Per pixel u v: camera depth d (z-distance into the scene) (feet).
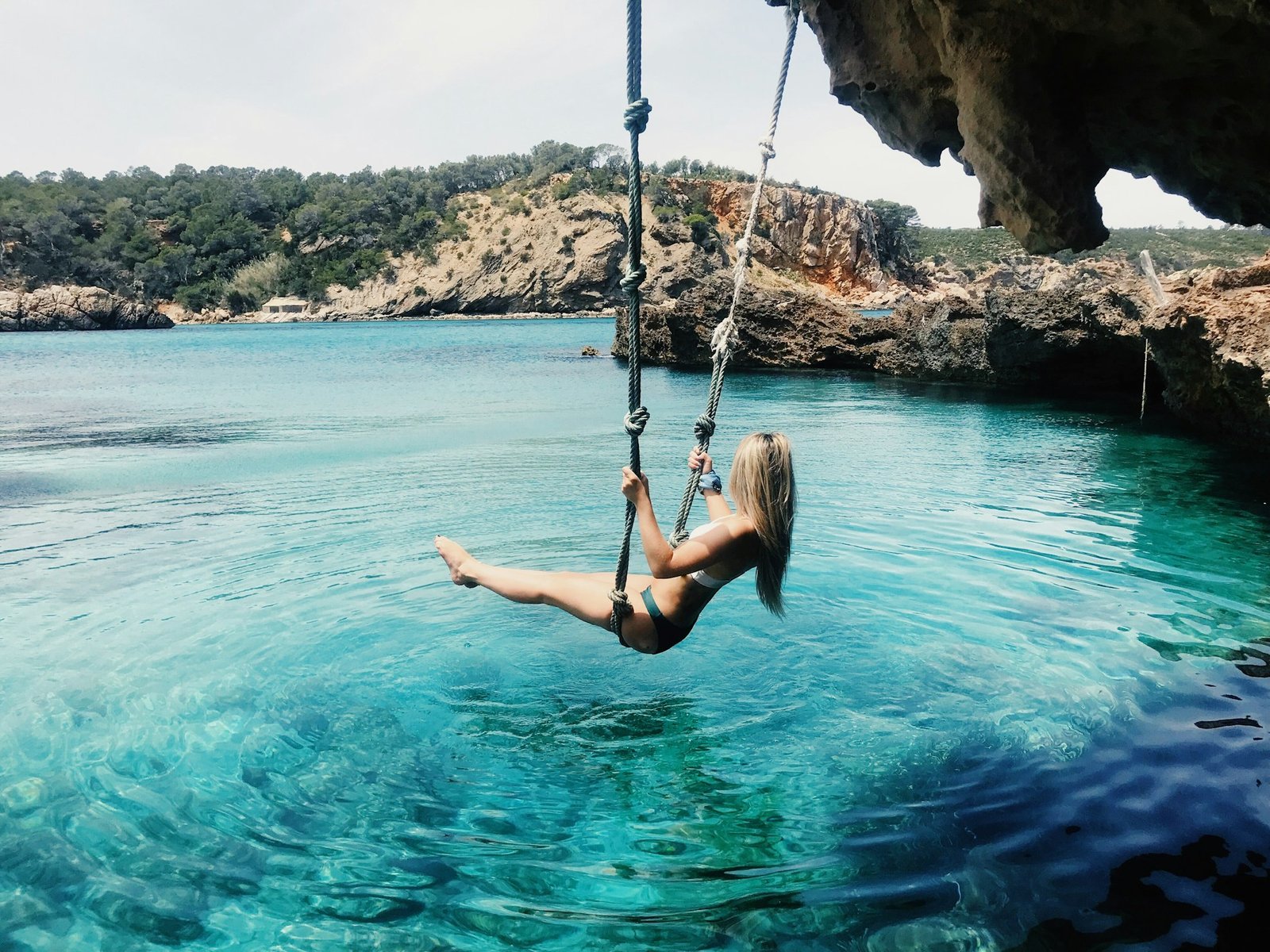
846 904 10.64
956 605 20.92
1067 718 15.26
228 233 419.33
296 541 26.84
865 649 18.48
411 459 40.14
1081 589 21.83
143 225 432.66
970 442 43.50
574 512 29.86
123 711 15.96
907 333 78.02
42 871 11.39
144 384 82.12
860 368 82.64
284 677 17.47
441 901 10.85
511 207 427.74
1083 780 13.30
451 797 13.33
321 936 10.20
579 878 11.31
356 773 13.98
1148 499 31.04
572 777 13.89
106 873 11.38
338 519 29.48
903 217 476.95
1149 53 17.12
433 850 11.96
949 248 503.61
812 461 38.86
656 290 350.84
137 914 10.61
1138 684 16.52
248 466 38.83
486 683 17.22
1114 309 56.59
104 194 474.90
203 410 60.18
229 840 12.15
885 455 40.04
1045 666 17.44
